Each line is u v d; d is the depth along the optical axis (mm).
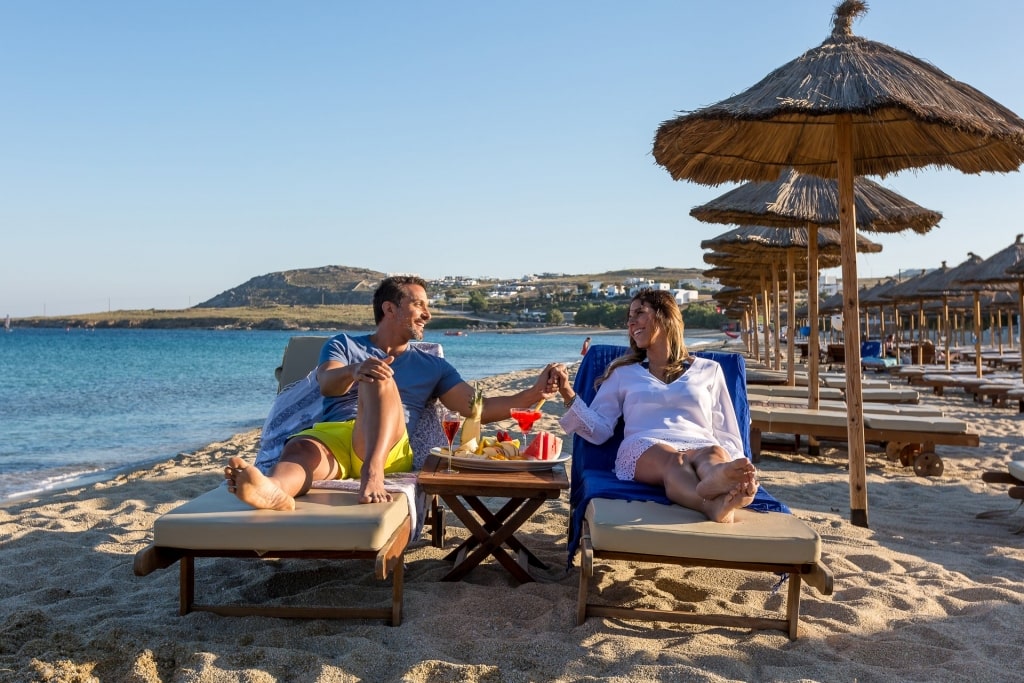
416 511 3154
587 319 120500
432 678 2438
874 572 3676
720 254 12953
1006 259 13531
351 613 2920
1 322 146625
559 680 2455
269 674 2422
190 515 2709
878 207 6652
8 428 11789
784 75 4371
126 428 11805
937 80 4297
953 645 2809
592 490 3232
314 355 4906
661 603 3189
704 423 3611
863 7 4578
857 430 4719
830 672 2551
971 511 5223
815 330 7574
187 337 89812
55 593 3314
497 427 9234
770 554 2715
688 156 5105
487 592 3229
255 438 9547
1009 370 21047
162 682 2398
